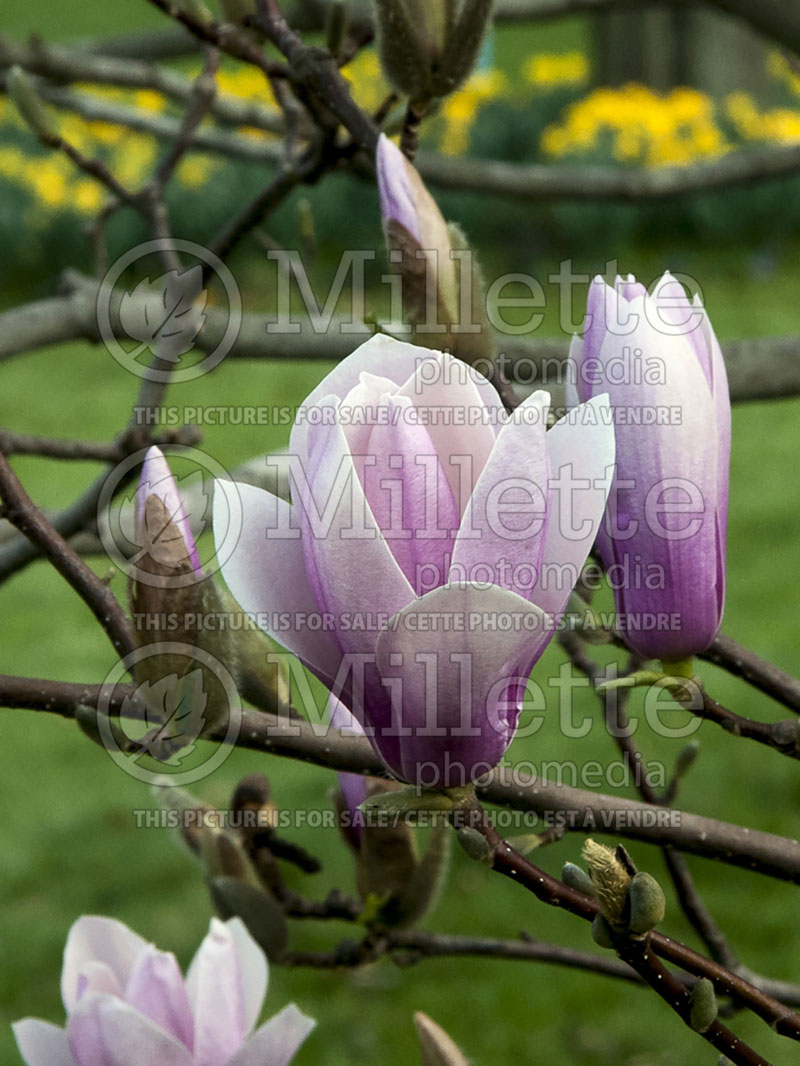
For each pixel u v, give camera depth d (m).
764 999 0.39
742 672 0.46
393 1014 1.47
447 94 0.52
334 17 0.63
